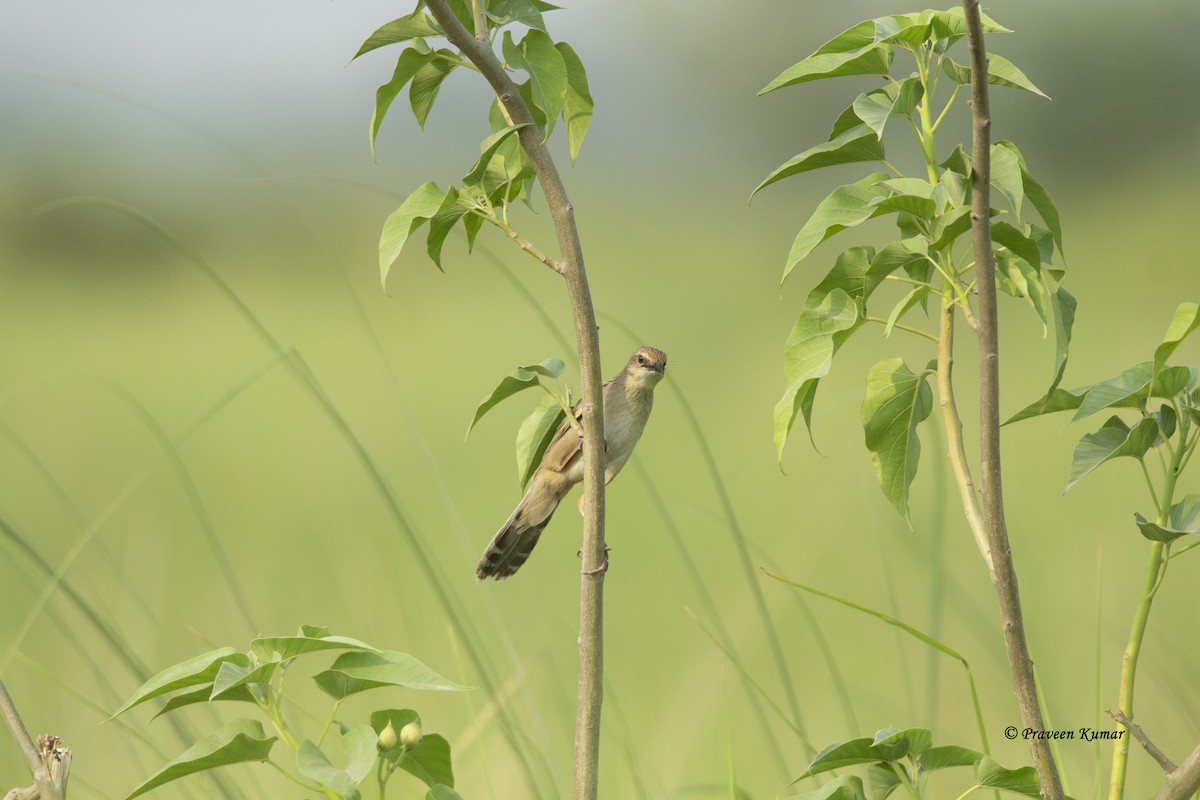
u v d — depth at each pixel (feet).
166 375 82.89
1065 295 14.56
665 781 28.84
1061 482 46.57
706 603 27.50
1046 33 134.72
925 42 14.11
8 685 32.55
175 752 27.25
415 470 55.72
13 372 85.51
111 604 34.73
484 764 24.00
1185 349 62.49
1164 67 133.49
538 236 87.15
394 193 26.43
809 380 14.52
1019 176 12.87
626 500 46.85
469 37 13.66
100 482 58.23
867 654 33.96
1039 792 13.19
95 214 103.50
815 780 27.45
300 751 12.00
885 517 38.65
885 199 13.25
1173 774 13.43
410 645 33.09
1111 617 33.58
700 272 82.69
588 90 15.85
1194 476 43.93
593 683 14.08
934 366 14.93
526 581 40.96
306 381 27.22
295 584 40.47
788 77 14.37
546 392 14.48
